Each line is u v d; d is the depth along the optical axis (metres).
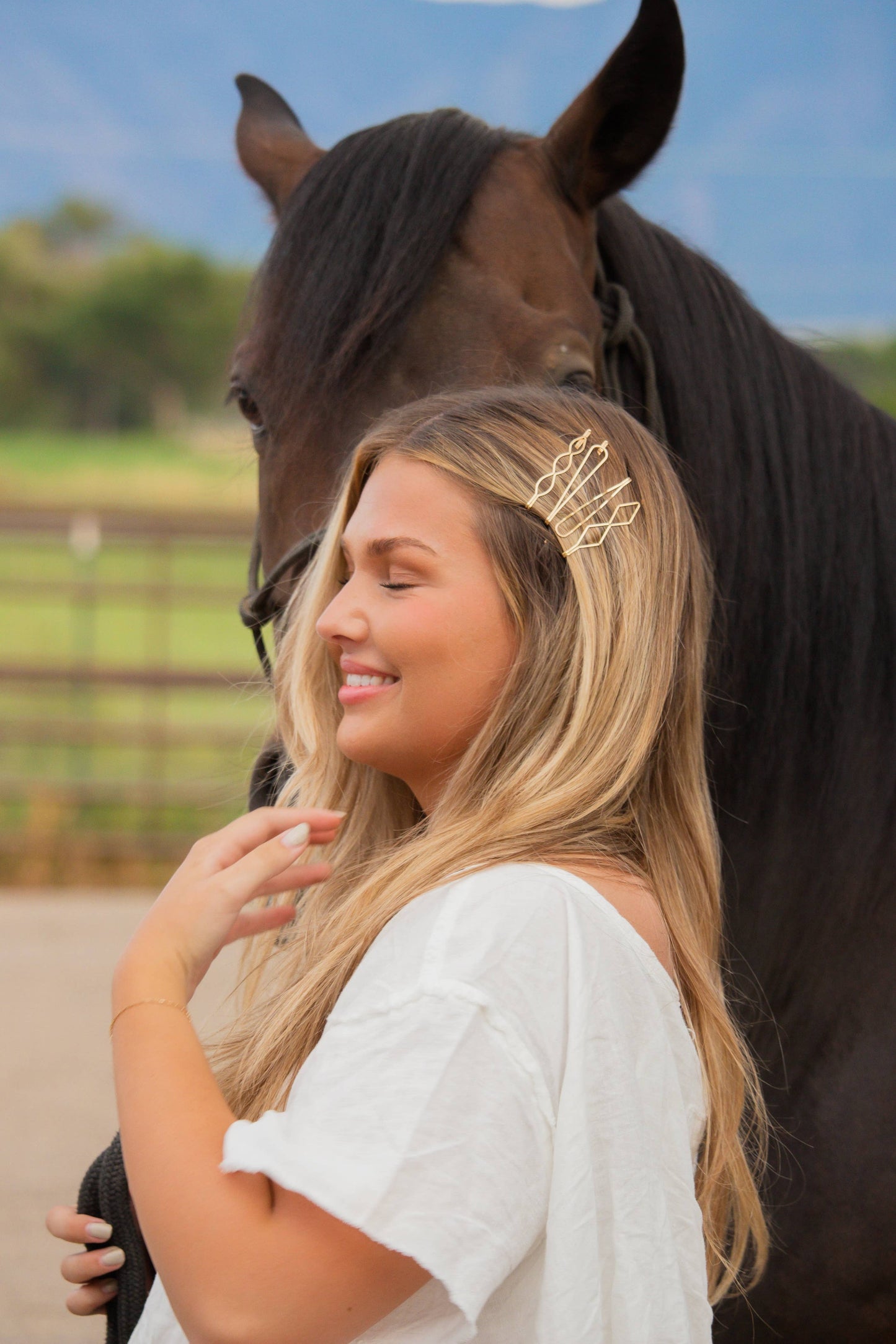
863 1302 1.96
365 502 1.36
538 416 1.40
